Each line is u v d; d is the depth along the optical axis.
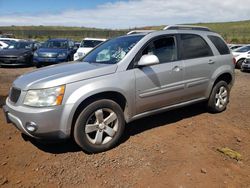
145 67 4.66
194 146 4.65
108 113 4.34
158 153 4.35
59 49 15.84
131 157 4.21
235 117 6.17
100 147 4.26
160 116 5.96
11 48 16.58
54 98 3.88
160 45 5.00
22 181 3.63
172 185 3.57
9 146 4.52
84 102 4.11
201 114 6.18
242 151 4.62
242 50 18.22
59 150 4.39
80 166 3.96
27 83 4.08
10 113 4.23
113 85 4.25
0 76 11.69
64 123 3.94
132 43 4.80
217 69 5.89
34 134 3.93
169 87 4.99
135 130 5.18
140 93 4.60
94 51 5.46
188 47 5.42
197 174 3.83
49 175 3.76
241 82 11.43
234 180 3.75
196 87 5.52
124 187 3.52
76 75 4.06
